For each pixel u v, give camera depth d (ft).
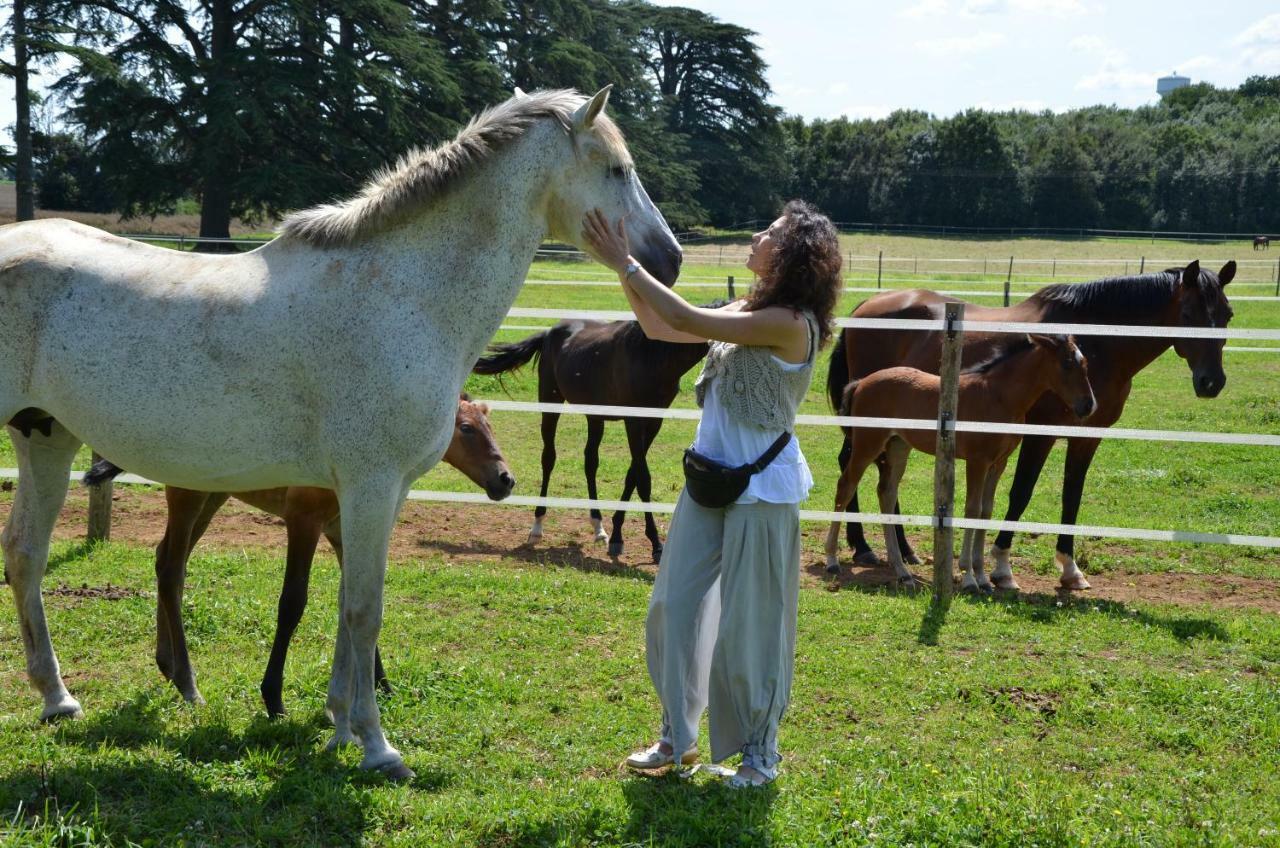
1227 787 12.91
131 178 110.42
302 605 13.75
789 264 11.53
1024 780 12.53
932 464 36.55
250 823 10.59
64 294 11.89
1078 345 25.07
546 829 10.78
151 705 13.71
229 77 104.37
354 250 11.98
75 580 19.26
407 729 13.55
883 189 231.30
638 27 172.96
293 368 11.69
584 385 27.40
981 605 20.77
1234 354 60.80
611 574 23.27
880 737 14.16
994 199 225.76
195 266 12.21
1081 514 29.50
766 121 207.00
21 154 95.14
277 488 14.71
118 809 10.63
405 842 10.39
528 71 127.95
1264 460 36.19
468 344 12.33
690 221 169.78
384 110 105.60
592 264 108.68
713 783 12.11
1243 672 17.39
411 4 122.42
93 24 105.19
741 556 11.55
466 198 12.04
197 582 19.52
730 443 11.70
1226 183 218.18
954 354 20.61
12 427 12.81
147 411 11.77
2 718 12.95
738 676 11.68
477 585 20.52
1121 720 14.83
